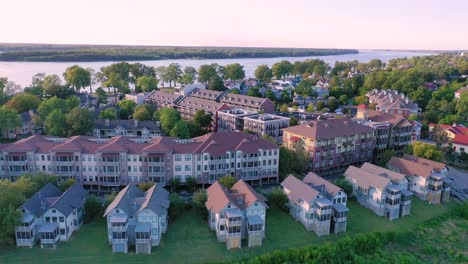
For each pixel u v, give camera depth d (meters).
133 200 84.62
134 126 151.00
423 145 125.44
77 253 77.88
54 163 106.50
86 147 107.88
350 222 95.00
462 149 144.62
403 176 103.38
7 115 141.38
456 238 91.25
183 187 109.69
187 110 190.50
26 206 79.81
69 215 82.75
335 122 131.25
